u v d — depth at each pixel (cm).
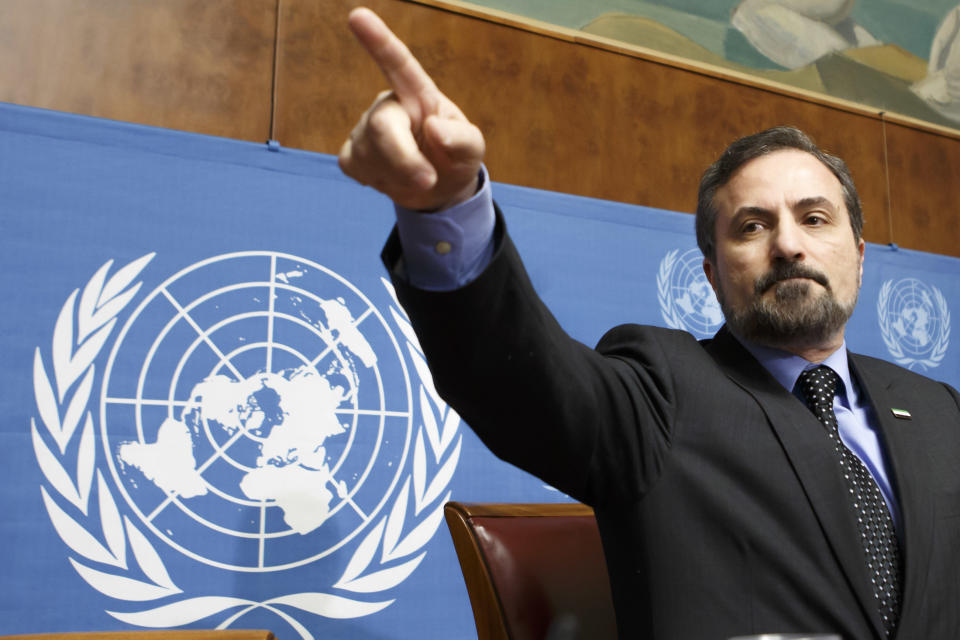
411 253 85
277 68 251
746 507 105
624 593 107
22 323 189
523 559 124
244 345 209
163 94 235
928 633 101
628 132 302
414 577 212
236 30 248
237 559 196
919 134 363
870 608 99
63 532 182
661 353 119
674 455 108
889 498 114
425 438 222
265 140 246
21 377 187
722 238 134
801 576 100
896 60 365
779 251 125
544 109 289
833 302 124
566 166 288
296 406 210
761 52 336
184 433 198
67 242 198
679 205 305
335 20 262
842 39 356
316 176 228
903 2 373
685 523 104
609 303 260
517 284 88
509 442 97
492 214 88
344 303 222
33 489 182
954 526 112
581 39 300
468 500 224
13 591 176
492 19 286
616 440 106
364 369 220
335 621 201
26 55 221
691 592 100
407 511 215
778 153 134
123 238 203
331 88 257
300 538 202
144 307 201
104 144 206
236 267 213
